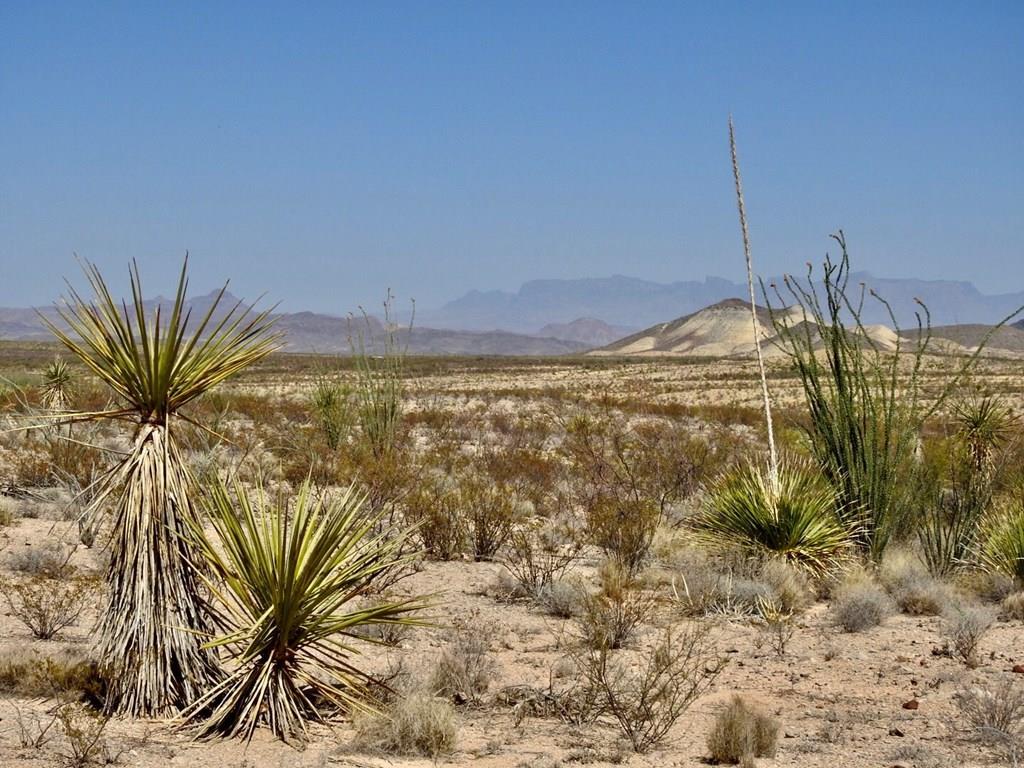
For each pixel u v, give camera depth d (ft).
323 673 26.86
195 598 23.91
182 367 23.80
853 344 49.08
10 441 64.54
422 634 33.81
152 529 23.25
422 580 42.55
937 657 33.22
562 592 38.58
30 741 20.94
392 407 73.36
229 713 23.12
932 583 42.37
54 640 29.71
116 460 55.31
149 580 23.24
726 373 336.90
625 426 119.55
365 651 31.12
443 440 90.17
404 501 50.29
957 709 27.09
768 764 22.43
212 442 60.34
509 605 39.42
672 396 216.74
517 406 154.92
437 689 27.09
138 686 23.11
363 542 34.35
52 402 73.67
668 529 51.19
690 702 26.89
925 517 49.26
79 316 23.68
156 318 23.49
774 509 46.03
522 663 31.12
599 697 26.66
